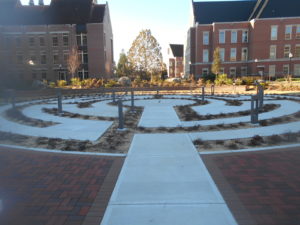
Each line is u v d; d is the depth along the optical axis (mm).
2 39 43125
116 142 7117
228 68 46750
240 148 6391
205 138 7383
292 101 15789
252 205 3656
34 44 44750
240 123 9281
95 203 3814
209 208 3582
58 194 4105
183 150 6262
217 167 5137
